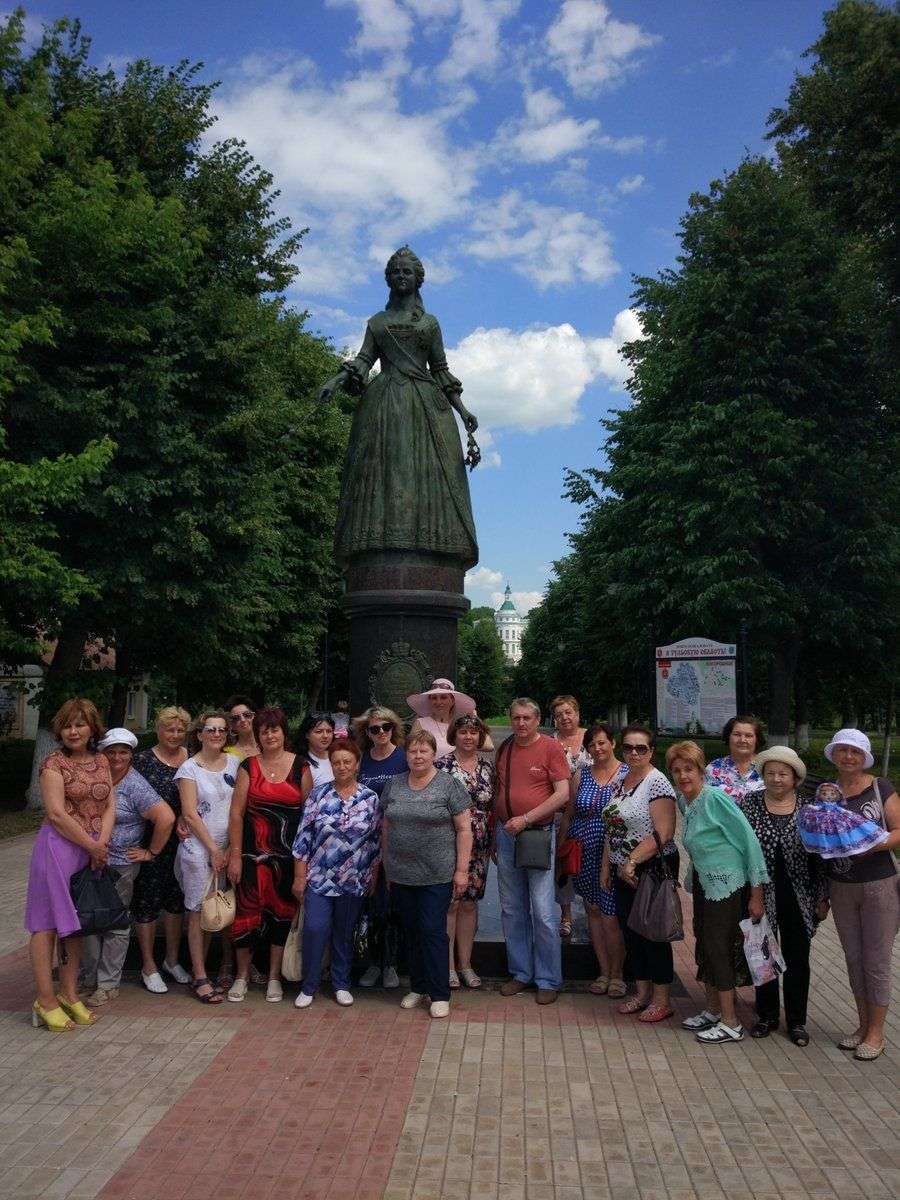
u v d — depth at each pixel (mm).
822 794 5938
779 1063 5703
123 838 6766
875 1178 4301
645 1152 4520
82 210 15609
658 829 6316
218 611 19156
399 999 6844
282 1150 4504
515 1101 5074
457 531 9391
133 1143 4570
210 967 7410
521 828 6711
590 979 7293
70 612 17578
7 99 16594
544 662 56188
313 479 25922
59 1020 6129
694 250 24500
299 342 26344
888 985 5809
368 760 7254
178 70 20422
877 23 18750
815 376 22656
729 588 21266
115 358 17141
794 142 23359
